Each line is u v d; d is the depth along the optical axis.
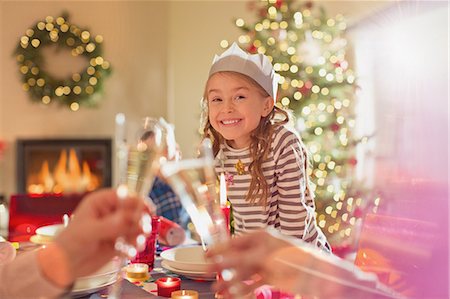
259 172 1.52
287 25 3.93
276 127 1.58
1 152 5.15
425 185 1.17
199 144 0.78
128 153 0.68
